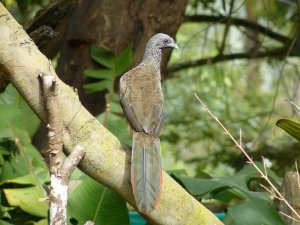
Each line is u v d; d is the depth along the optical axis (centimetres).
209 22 1855
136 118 803
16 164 1064
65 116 739
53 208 696
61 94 737
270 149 1636
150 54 952
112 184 758
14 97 1162
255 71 2395
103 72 1270
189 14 1861
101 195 1001
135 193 719
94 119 751
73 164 706
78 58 1339
